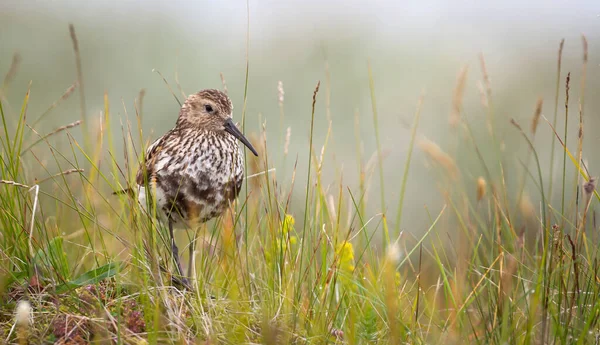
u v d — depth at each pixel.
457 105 12.36
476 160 20.72
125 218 8.89
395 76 26.28
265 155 9.62
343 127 24.05
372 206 20.48
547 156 22.48
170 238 10.46
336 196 12.16
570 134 23.56
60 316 7.98
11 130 17.05
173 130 11.09
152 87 25.02
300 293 8.88
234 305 8.35
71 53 26.03
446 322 8.62
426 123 24.22
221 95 11.11
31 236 8.35
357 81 25.73
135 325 7.92
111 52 26.27
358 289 9.33
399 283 9.50
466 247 10.80
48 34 26.34
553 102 25.36
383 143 23.42
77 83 10.63
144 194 10.23
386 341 8.32
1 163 9.03
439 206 20.59
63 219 10.82
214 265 9.91
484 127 23.53
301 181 20.38
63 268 8.91
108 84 25.44
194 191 10.52
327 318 8.56
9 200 8.95
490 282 8.93
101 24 26.94
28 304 7.61
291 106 24.78
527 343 7.76
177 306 8.43
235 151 11.01
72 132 22.30
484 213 14.15
